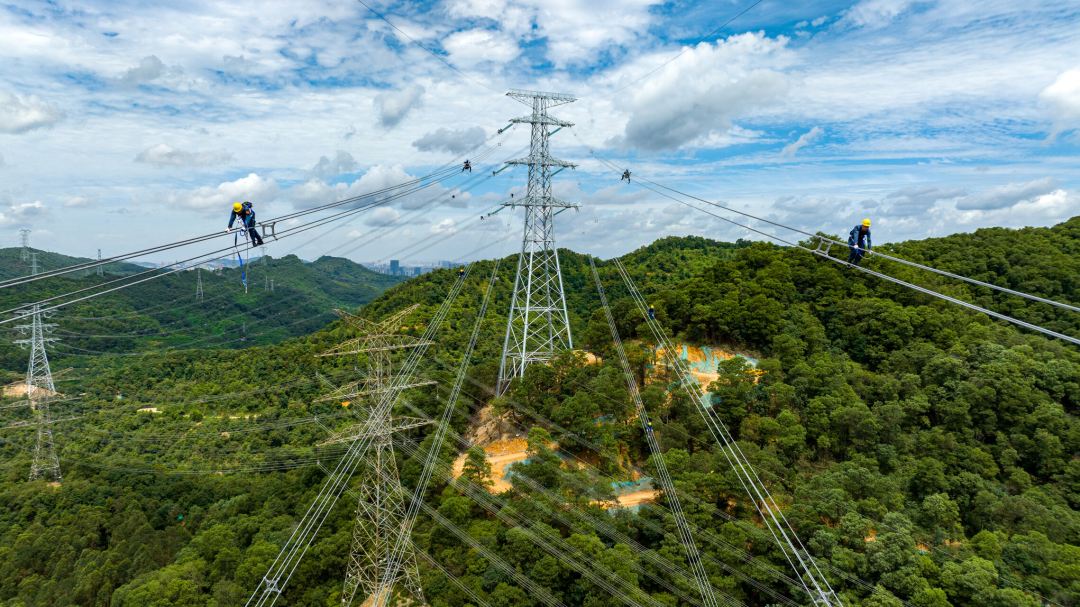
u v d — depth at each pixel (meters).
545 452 76.69
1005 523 65.94
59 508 101.12
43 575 83.94
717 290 107.00
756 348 97.75
